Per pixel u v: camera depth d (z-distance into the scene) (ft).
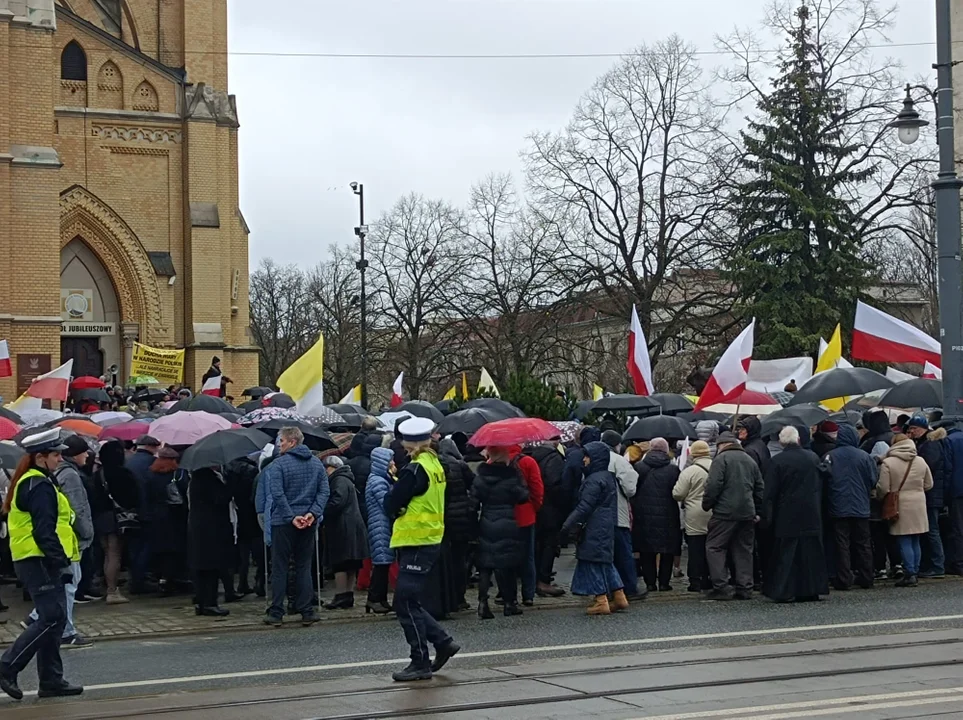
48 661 33.73
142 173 136.36
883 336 67.15
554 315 150.61
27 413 63.36
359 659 38.24
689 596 52.90
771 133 123.44
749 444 53.98
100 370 134.82
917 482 54.19
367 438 53.88
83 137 133.80
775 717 28.60
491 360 171.83
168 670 37.14
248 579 59.82
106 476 52.03
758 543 53.42
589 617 47.01
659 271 139.95
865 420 61.11
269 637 43.91
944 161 62.80
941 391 63.62
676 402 71.26
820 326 120.47
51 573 33.83
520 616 47.93
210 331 135.95
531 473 49.98
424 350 183.42
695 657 36.91
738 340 57.47
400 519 34.81
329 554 51.19
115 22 142.61
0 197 112.88
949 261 62.34
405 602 34.53
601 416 76.74
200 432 52.11
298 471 46.52
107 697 33.40
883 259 152.56
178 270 137.80
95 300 134.82
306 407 59.72
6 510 34.71
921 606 47.62
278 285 291.99
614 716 29.17
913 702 29.99
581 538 47.50
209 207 136.98
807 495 50.06
